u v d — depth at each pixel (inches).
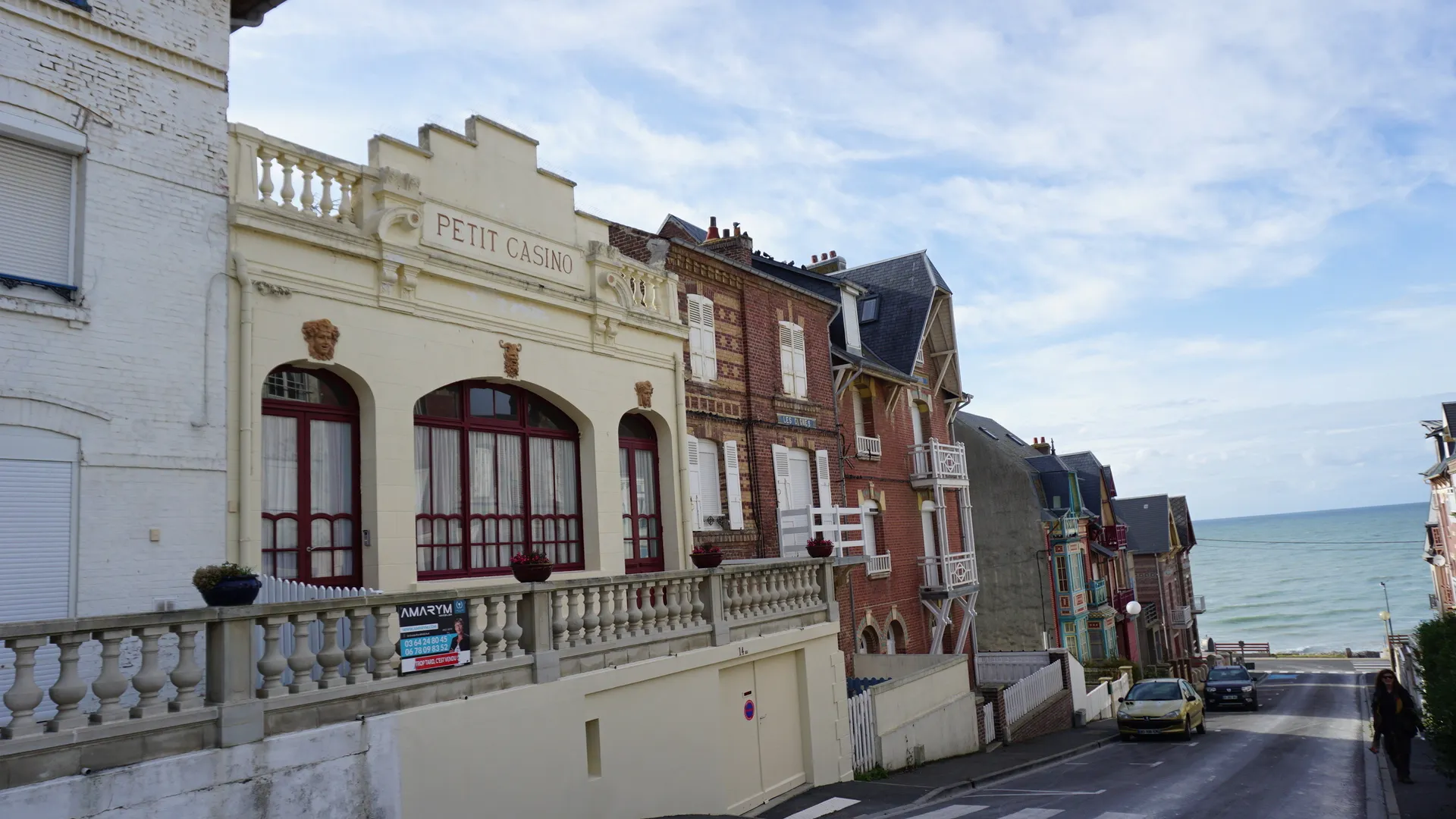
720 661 499.5
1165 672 1630.2
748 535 717.9
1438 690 444.5
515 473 509.4
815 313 870.4
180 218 350.3
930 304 1071.6
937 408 1133.1
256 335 373.1
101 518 316.2
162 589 329.1
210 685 280.1
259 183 390.6
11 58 308.3
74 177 325.7
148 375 333.7
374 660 326.6
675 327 615.2
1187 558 2423.7
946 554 1009.5
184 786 262.5
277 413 395.9
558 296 521.3
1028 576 1379.2
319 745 298.8
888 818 507.5
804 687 588.1
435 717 337.4
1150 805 543.5
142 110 343.3
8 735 233.6
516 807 366.0
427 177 460.8
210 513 346.9
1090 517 1551.4
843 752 615.8
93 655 311.9
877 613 913.5
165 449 335.6
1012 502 1398.9
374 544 414.3
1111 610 1525.6
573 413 540.7
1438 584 1803.6
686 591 490.0
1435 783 572.7
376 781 314.8
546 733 383.2
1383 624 3622.0
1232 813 515.8
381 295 426.6
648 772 440.1
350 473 421.4
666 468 610.2
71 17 325.1
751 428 748.0
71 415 311.7
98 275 323.3
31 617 297.4
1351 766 701.9
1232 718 1224.2
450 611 354.9
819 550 629.3
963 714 805.2
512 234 502.0
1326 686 1809.8
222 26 373.7
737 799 513.3
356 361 413.4
